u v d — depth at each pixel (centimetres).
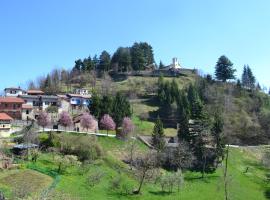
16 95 18038
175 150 12962
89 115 14662
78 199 8269
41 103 16875
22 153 10269
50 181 8962
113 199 9119
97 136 13550
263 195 11925
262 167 14450
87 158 11381
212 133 13775
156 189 10812
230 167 13700
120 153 12888
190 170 12850
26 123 13988
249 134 18350
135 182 10881
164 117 19525
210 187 11681
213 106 19825
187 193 10875
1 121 12288
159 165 12300
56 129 13812
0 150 10094
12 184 8244
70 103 18412
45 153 11056
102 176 10250
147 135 15688
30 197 7594
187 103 19088
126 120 14562
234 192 11550
